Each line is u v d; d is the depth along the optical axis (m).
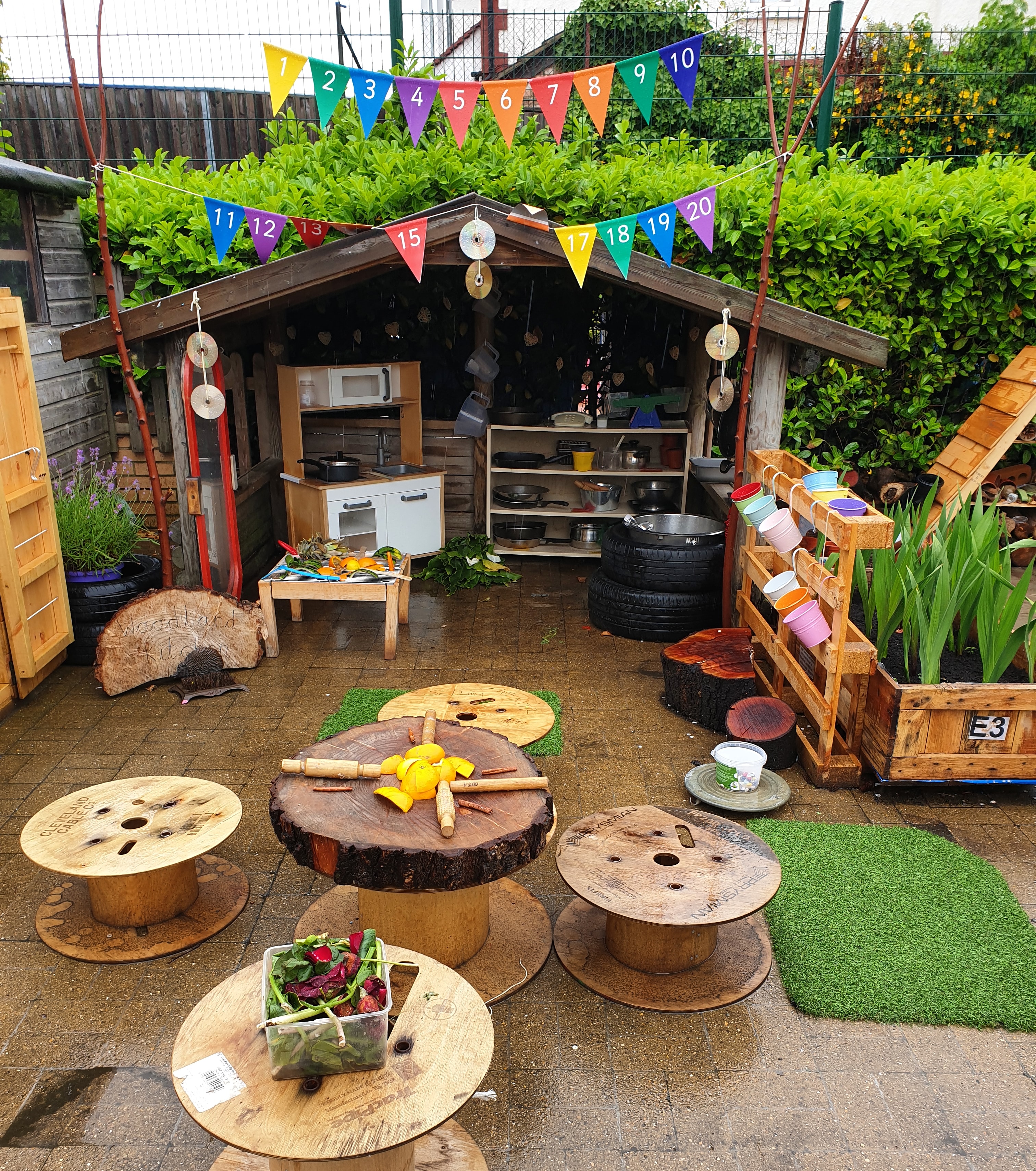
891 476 7.21
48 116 8.12
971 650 4.87
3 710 4.96
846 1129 2.62
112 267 6.05
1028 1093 2.75
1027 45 9.71
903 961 3.25
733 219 6.58
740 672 4.91
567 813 4.15
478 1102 2.69
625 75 4.19
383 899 3.07
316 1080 2.03
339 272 5.31
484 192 6.70
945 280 6.73
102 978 3.15
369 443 7.97
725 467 6.72
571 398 8.22
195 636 5.42
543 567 7.83
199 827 3.32
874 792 4.38
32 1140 2.54
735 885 3.03
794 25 9.99
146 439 5.57
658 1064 2.84
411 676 5.57
